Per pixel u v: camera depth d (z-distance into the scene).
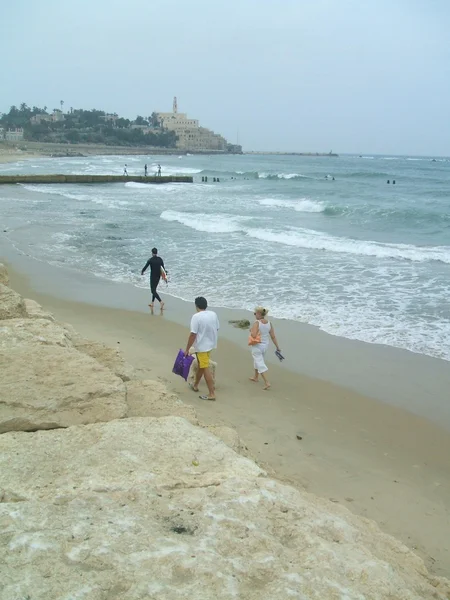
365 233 24.66
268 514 3.33
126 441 4.14
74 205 34.53
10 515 2.99
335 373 9.52
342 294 14.27
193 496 3.38
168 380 8.87
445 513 5.72
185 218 27.81
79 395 4.92
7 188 47.19
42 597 2.43
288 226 25.92
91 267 17.86
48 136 187.12
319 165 123.56
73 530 2.90
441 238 23.28
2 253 19.70
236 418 7.70
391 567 3.08
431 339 11.02
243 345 10.89
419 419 7.91
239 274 16.66
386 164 140.25
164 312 13.07
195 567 2.71
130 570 2.65
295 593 2.65
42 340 6.20
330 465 6.57
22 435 4.19
